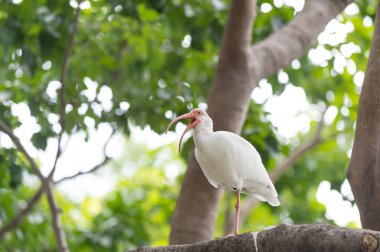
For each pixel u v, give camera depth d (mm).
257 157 8492
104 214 15188
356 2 14023
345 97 15672
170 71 14273
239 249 6211
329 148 18328
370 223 7398
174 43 14539
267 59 10531
